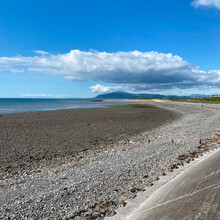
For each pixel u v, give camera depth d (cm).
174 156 972
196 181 448
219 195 332
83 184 690
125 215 425
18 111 4766
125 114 3903
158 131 2003
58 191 645
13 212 533
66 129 2162
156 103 9306
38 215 508
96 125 2458
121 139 1667
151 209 389
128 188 623
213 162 574
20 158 1174
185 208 332
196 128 1923
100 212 480
